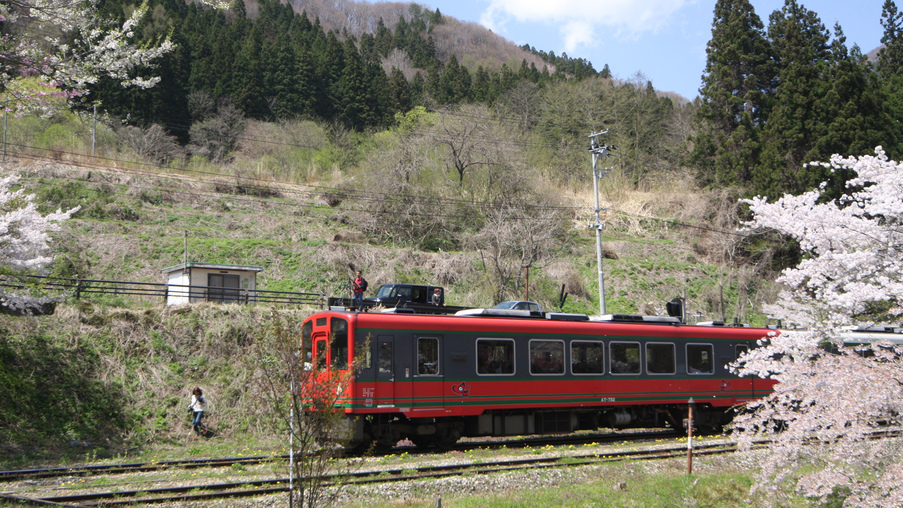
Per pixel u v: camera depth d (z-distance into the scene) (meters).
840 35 49.75
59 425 17.53
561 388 17.41
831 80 43.19
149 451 16.95
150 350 20.69
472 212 43.50
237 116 64.00
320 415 8.65
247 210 44.34
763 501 9.99
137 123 57.56
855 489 7.91
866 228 10.77
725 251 43.81
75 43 10.67
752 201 12.98
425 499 10.66
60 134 46.47
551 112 63.66
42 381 18.42
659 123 68.12
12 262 18.47
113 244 33.81
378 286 33.97
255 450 16.84
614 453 14.89
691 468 13.08
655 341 19.12
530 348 17.17
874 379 7.86
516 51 119.88
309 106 69.75
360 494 10.52
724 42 51.56
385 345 15.26
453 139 46.56
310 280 33.69
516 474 12.27
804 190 40.72
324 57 76.25
